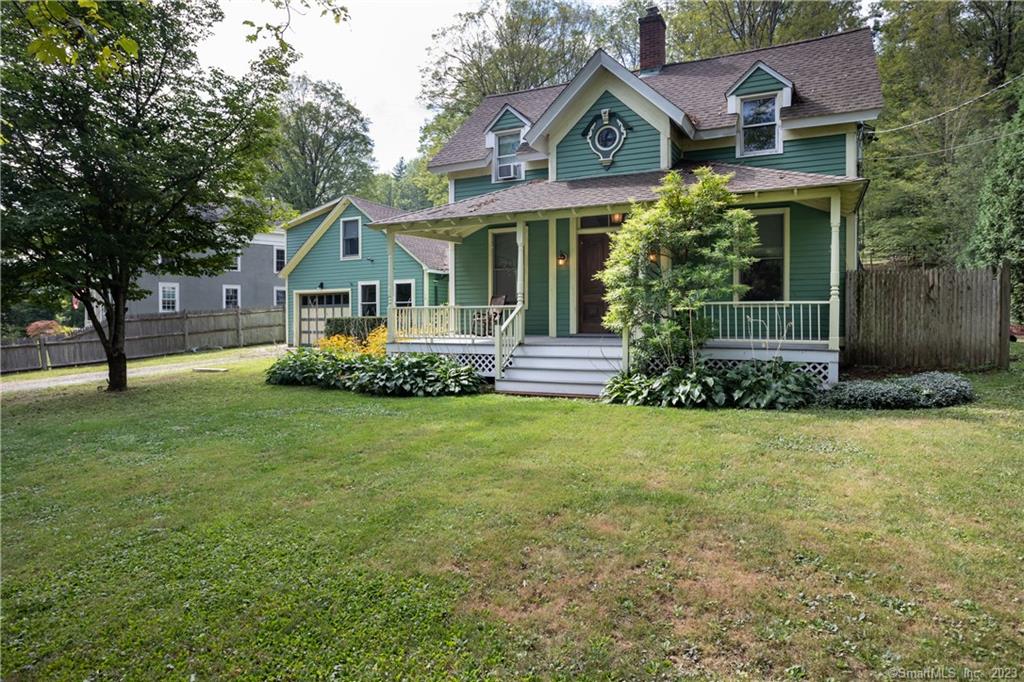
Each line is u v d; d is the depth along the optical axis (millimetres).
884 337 10328
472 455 5629
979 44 22594
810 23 23688
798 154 10766
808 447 5477
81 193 10039
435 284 19547
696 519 3873
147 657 2664
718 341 9000
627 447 5711
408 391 9719
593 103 11641
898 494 4199
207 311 24312
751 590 2984
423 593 3094
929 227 19047
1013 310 14617
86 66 9523
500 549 3541
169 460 5891
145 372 14656
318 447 6160
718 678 2377
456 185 14492
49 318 30031
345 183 42375
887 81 23141
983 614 2729
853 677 2359
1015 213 14461
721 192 8008
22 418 8750
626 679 2396
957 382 7598
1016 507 3918
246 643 2736
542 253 12289
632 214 8836
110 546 3832
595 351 9883
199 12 11180
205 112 11492
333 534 3873
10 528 4195
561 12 28609
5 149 9648
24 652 2732
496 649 2615
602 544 3562
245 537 3893
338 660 2592
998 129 18328
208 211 12781
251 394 10258
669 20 26156
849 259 11016
